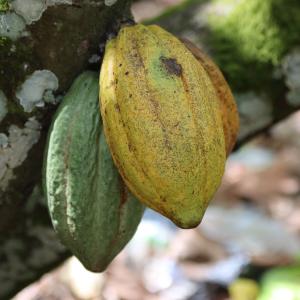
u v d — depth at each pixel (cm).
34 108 64
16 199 70
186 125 55
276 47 81
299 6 81
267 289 128
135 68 56
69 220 63
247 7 83
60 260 84
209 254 146
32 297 137
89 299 137
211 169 56
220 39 83
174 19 88
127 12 63
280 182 185
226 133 64
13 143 65
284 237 154
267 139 205
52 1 59
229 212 163
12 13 60
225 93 63
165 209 56
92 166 61
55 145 61
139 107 55
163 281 141
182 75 56
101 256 65
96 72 63
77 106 61
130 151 56
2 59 62
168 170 55
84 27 61
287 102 82
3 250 82
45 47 62
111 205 63
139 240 150
